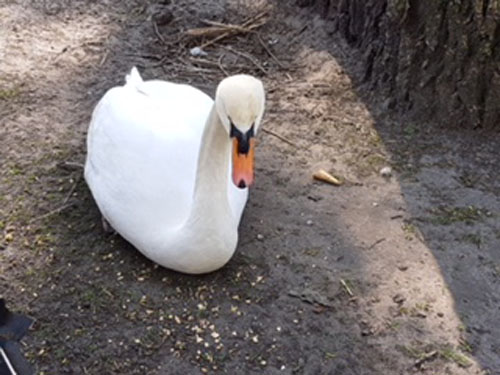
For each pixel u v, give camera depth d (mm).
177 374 1167
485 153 1708
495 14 1625
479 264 1395
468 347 1229
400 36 1763
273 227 1470
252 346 1217
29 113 1775
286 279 1344
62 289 1306
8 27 2105
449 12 1668
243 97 1033
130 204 1300
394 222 1494
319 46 2066
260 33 2154
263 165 1649
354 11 1950
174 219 1276
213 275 1340
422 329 1258
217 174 1183
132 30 2154
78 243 1404
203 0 2297
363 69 1948
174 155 1313
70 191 1534
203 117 1397
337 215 1510
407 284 1347
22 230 1429
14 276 1330
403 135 1763
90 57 2021
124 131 1348
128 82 1487
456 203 1551
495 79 1704
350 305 1299
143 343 1212
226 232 1240
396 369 1189
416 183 1606
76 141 1695
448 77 1737
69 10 2229
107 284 1317
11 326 958
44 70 1948
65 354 1189
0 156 1628
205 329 1241
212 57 2059
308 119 1812
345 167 1654
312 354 1207
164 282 1323
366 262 1392
